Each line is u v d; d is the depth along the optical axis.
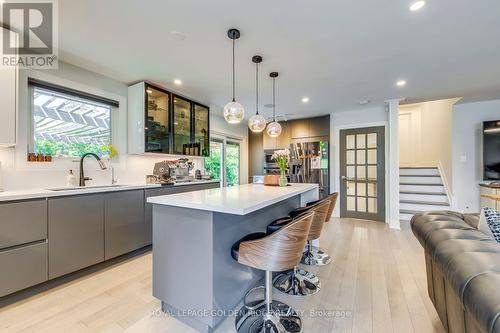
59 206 2.15
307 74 3.05
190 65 2.80
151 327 1.62
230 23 1.99
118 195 2.64
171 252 1.73
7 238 1.84
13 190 2.31
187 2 1.74
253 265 1.49
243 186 2.94
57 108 2.75
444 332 1.55
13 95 2.08
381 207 4.74
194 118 4.16
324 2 1.73
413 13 1.86
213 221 1.55
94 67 2.86
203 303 1.58
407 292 2.05
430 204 4.72
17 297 1.94
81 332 1.56
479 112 4.40
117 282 2.23
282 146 5.68
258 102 4.31
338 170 5.20
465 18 1.92
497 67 2.85
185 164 4.00
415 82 3.34
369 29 2.07
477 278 0.84
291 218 1.93
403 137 6.53
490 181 4.26
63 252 2.17
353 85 3.46
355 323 1.66
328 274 2.40
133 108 3.36
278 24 2.00
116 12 1.85
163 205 1.77
